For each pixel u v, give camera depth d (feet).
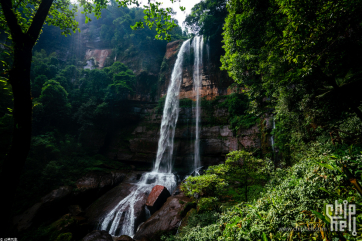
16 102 8.75
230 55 35.29
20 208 41.27
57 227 36.94
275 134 41.32
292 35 10.43
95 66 109.70
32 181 47.91
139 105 87.45
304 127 24.22
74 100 80.64
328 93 16.46
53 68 82.89
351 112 15.99
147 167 76.38
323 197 10.96
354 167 11.05
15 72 8.73
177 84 88.22
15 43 8.97
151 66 99.55
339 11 8.91
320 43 10.30
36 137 58.03
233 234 14.02
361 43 10.87
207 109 74.02
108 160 75.77
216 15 74.33
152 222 35.60
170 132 77.87
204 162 69.21
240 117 61.57
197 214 30.01
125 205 46.80
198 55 86.43
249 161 27.50
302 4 9.48
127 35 109.70
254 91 34.40
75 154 67.10
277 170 24.77
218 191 28.94
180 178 65.87
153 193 47.16
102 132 79.20
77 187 51.29
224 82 76.89
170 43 101.96
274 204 13.52
